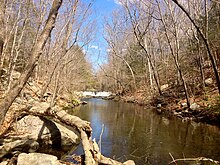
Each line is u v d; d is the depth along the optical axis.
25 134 7.34
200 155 7.12
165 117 15.16
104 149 7.93
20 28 17.94
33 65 3.68
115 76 41.69
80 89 42.38
